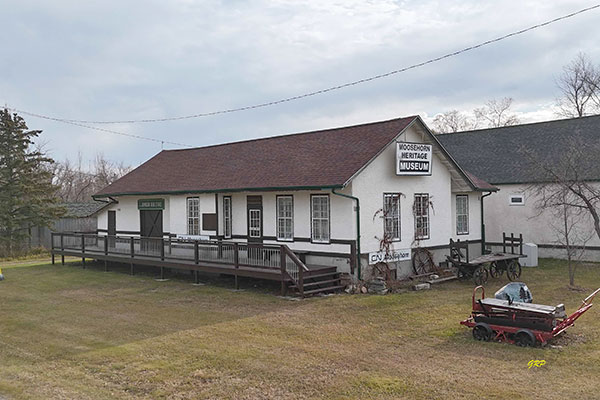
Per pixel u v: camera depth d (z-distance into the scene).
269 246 16.30
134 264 22.47
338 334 11.27
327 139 20.62
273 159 20.86
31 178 33.78
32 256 31.14
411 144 18.38
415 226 19.02
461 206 22.77
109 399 7.76
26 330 12.17
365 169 17.11
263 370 8.90
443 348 10.16
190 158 26.25
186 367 9.12
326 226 17.45
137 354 9.95
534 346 10.16
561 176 21.19
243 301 15.14
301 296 15.43
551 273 19.92
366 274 16.91
